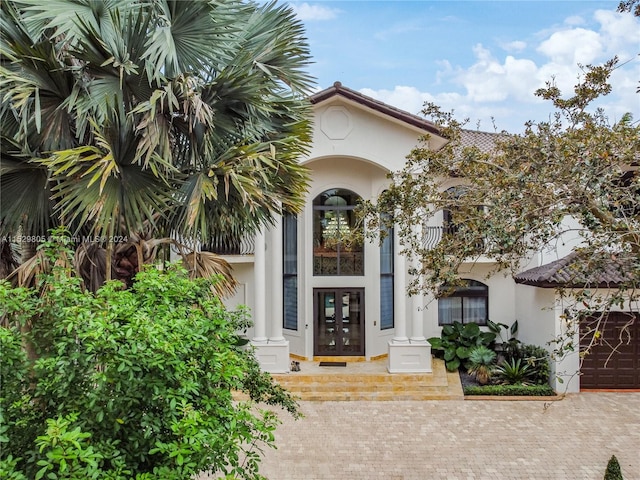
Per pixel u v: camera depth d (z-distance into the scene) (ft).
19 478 11.91
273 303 52.80
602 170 21.22
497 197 24.41
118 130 24.12
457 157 33.09
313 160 54.49
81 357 14.87
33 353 16.31
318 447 35.96
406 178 33.40
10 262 27.22
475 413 43.04
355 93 50.24
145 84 24.90
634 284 19.31
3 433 13.91
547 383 49.49
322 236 59.00
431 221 56.70
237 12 29.32
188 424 13.14
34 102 22.94
